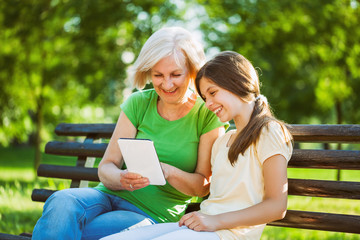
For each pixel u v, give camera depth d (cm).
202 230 208
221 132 258
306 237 404
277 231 432
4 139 1213
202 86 235
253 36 1012
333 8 1022
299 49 1076
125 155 231
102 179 258
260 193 222
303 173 1345
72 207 228
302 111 1714
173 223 230
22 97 1186
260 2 986
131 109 273
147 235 220
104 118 2059
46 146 326
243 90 228
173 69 247
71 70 1125
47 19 1047
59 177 315
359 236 396
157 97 275
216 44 992
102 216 244
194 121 262
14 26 1059
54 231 219
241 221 210
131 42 1063
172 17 987
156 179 233
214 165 240
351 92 1191
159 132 265
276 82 1526
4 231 426
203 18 1016
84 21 1000
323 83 1146
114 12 977
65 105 1337
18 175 1161
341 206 550
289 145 221
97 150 306
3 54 1107
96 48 1062
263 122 222
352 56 1059
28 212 514
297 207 542
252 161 222
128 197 258
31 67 1128
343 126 240
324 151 241
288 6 1004
